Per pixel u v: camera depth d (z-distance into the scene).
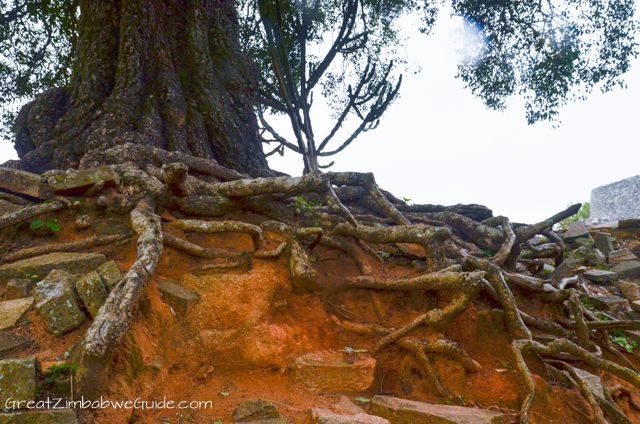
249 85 8.96
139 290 4.07
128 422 3.56
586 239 9.95
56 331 4.01
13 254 5.06
